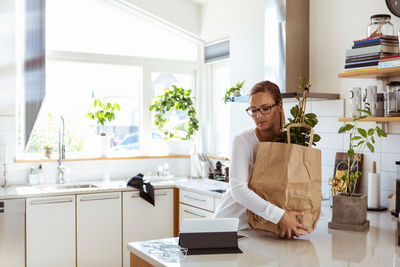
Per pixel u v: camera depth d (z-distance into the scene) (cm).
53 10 473
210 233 192
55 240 394
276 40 361
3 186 432
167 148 523
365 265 170
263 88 214
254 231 222
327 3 351
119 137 511
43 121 475
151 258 180
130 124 516
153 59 516
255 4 432
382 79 299
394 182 299
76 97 488
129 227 428
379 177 294
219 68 520
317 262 174
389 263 173
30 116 451
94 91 496
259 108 213
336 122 340
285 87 353
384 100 285
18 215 379
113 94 506
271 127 222
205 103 533
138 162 505
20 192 389
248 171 214
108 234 418
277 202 200
